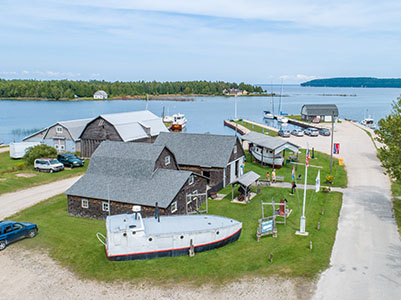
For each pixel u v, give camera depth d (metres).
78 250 31.73
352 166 63.84
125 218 31.62
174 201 38.50
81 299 24.84
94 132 73.88
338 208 41.78
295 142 90.75
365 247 31.83
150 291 25.69
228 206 44.00
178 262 29.67
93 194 39.91
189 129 133.62
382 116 182.50
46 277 27.58
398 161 39.44
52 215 40.94
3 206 43.62
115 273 28.06
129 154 43.22
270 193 48.41
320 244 32.41
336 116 138.88
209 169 52.56
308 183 53.16
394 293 24.95
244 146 87.50
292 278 26.95
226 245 32.72
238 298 24.75
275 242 33.06
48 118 169.12
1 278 27.45
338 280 26.62
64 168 63.72
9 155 77.00
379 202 43.78
